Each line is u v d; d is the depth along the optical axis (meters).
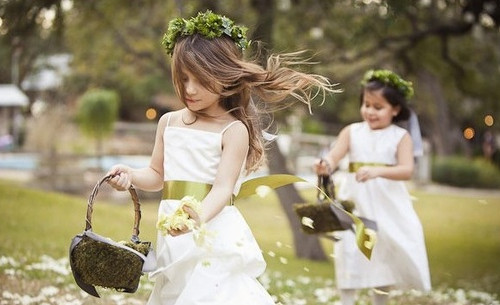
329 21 13.49
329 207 5.10
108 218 12.23
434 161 32.16
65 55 27.92
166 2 15.88
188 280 3.55
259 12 12.03
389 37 13.03
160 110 37.88
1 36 10.94
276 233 16.53
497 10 11.00
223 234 3.61
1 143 31.11
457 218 20.42
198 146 3.71
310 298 7.15
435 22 13.59
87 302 5.69
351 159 6.03
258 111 4.03
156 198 21.86
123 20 16.97
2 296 5.54
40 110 26.77
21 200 12.40
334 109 32.19
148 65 19.12
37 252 8.08
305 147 28.72
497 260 13.27
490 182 31.72
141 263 3.45
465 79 15.06
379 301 5.80
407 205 5.87
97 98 24.72
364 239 4.59
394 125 6.05
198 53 3.64
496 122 35.34
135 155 27.92
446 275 10.98
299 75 3.98
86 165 23.19
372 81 6.02
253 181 4.12
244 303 3.46
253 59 4.45
